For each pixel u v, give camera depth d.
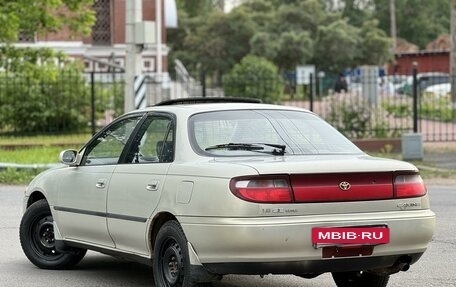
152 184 7.61
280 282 8.80
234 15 75.19
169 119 7.98
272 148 7.59
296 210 6.89
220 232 6.83
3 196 15.70
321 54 73.94
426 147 25.34
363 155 7.74
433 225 7.44
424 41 99.25
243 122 7.85
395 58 79.00
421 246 7.36
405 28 99.81
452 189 17.22
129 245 7.97
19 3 23.84
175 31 81.19
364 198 7.10
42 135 26.86
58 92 27.12
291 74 47.06
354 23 97.38
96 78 32.84
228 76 34.94
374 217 7.09
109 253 8.41
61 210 8.95
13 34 23.84
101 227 8.32
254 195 6.82
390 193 7.22
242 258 6.82
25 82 26.81
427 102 34.59
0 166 19.02
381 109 25.42
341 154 7.68
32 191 9.45
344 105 25.12
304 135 7.85
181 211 7.18
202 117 7.83
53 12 26.45
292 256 6.86
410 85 39.88
